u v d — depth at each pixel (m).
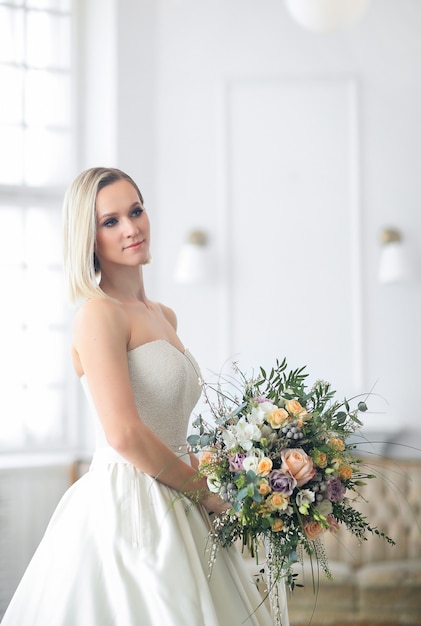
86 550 2.41
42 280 5.79
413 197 5.93
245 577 2.60
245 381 2.50
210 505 2.54
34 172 5.80
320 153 5.93
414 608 4.96
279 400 2.42
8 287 5.73
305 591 4.94
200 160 5.92
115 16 5.79
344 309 5.91
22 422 5.70
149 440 2.40
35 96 5.80
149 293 5.84
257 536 2.45
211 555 2.39
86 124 5.85
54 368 5.77
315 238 5.93
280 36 5.95
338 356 5.90
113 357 2.44
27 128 5.79
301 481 2.28
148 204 5.87
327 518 2.37
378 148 5.94
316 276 5.91
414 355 5.91
